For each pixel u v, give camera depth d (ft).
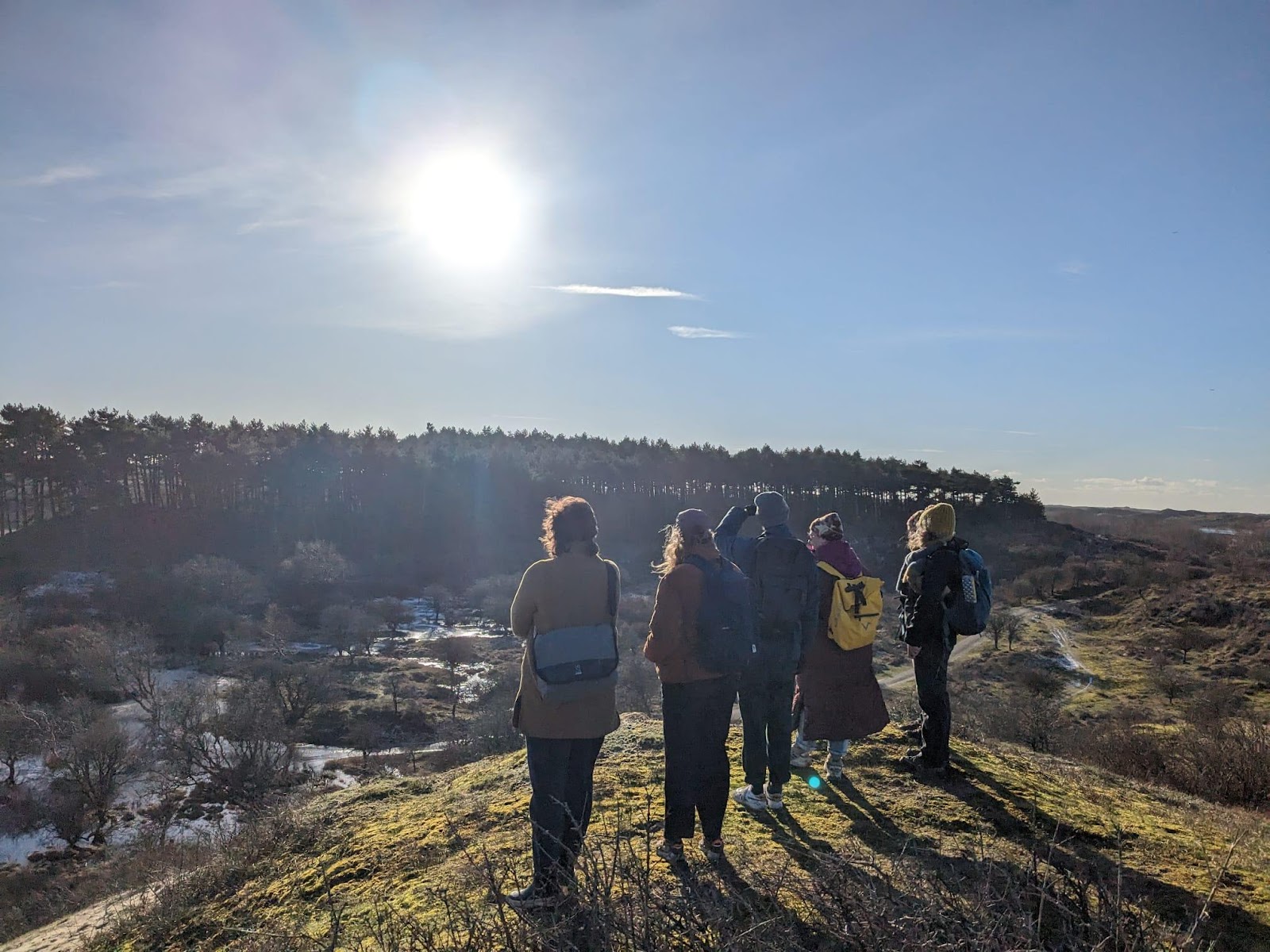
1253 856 14.06
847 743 17.38
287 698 144.05
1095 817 15.72
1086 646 212.64
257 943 12.44
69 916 21.79
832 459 357.41
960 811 15.47
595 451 381.60
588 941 8.66
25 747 110.22
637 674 122.83
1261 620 207.10
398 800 20.45
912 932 8.46
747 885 11.41
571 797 11.71
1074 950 8.41
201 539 254.68
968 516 361.10
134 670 142.92
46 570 215.51
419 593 254.06
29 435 250.37
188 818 94.63
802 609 14.61
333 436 344.49
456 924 10.13
